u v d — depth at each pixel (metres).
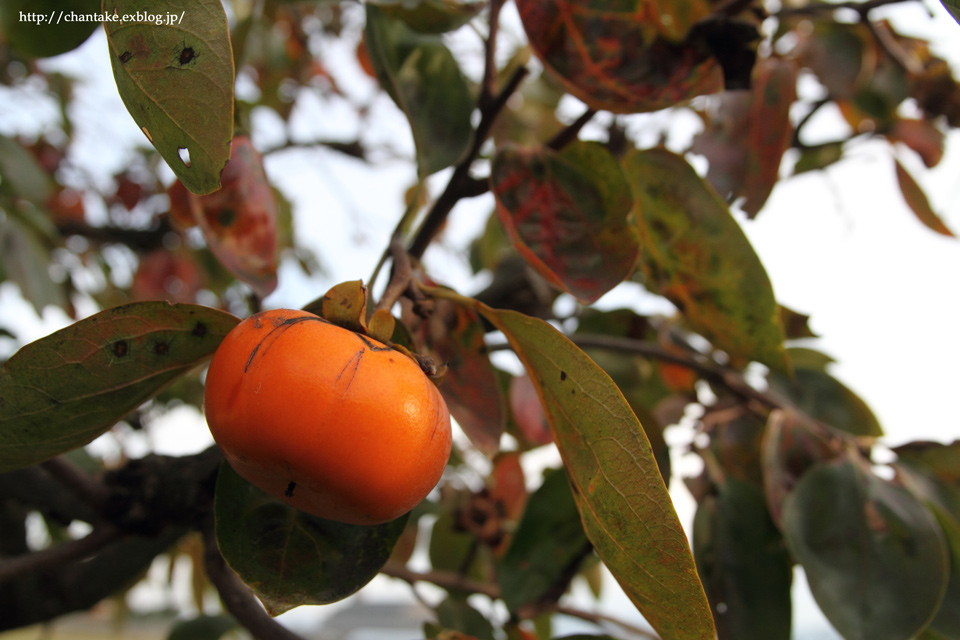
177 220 0.43
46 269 0.79
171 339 0.32
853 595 0.41
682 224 0.43
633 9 0.38
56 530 0.80
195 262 1.05
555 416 0.32
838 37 0.63
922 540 0.42
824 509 0.43
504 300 0.63
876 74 0.66
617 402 0.29
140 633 1.66
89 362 0.31
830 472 0.45
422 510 0.70
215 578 0.42
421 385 0.29
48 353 0.30
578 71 0.38
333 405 0.28
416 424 0.29
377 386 0.28
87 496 0.42
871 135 0.67
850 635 0.40
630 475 0.29
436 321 0.39
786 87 0.49
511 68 0.76
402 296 0.37
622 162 0.43
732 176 0.50
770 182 0.49
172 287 1.02
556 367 0.31
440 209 0.43
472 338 0.39
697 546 0.49
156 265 1.02
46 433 0.32
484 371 0.39
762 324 0.44
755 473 0.55
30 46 0.42
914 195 0.65
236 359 0.29
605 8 0.38
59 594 0.57
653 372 0.72
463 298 0.33
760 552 0.47
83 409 0.32
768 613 0.45
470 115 0.43
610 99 0.38
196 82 0.27
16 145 0.78
